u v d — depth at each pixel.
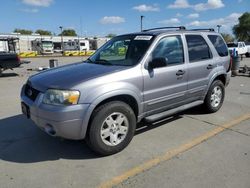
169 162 3.83
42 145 4.47
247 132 4.95
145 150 4.23
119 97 4.08
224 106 6.72
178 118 5.72
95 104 3.71
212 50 5.75
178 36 5.02
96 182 3.38
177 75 4.82
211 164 3.76
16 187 3.28
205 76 5.54
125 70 4.10
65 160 3.95
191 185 3.27
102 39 69.69
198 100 5.61
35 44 57.25
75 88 3.62
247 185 3.26
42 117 3.73
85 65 4.61
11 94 8.66
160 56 4.59
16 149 4.33
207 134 4.85
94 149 3.93
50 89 3.71
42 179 3.46
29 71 16.45
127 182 3.36
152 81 4.40
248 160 3.86
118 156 4.04
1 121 5.69
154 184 3.30
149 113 4.57
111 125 3.98
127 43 4.82
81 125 3.69
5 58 14.02
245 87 9.55
